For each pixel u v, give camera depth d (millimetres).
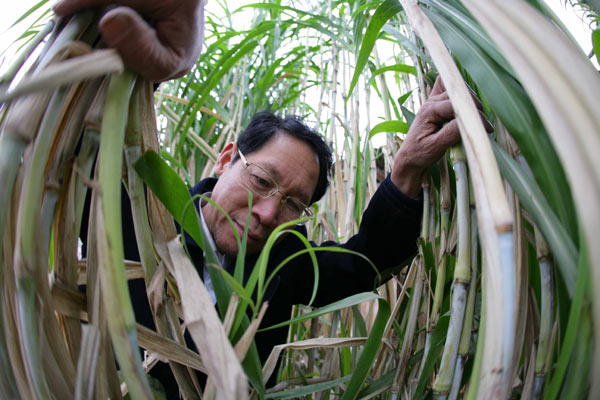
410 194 681
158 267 310
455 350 338
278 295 807
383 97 903
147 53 250
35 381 226
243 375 201
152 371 573
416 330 518
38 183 230
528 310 375
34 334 225
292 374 855
